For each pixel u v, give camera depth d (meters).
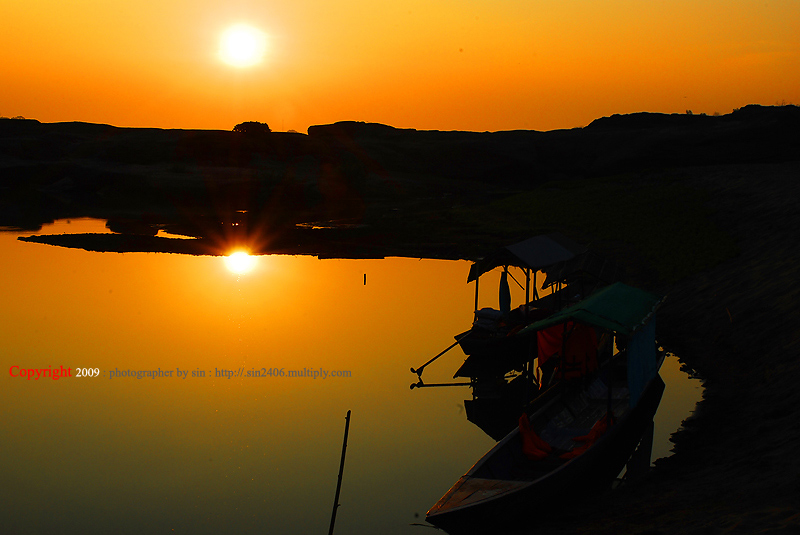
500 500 10.30
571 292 26.83
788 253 27.12
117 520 11.99
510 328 22.95
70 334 24.06
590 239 42.97
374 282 34.47
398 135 149.50
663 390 18.16
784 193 42.34
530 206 61.69
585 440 13.45
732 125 111.38
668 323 24.84
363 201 81.81
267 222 60.22
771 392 16.25
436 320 27.09
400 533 11.53
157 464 14.20
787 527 8.30
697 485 11.61
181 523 11.91
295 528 11.73
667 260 32.62
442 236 49.66
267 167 105.69
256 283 33.72
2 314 26.75
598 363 18.64
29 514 12.14
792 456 11.69
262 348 22.95
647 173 71.75
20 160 97.88
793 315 20.22
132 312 27.33
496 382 20.59
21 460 14.38
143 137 126.81
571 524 10.78
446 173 119.56
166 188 79.81
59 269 36.53
